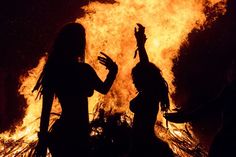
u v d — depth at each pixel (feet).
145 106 11.49
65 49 11.41
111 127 14.12
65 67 11.22
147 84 11.73
